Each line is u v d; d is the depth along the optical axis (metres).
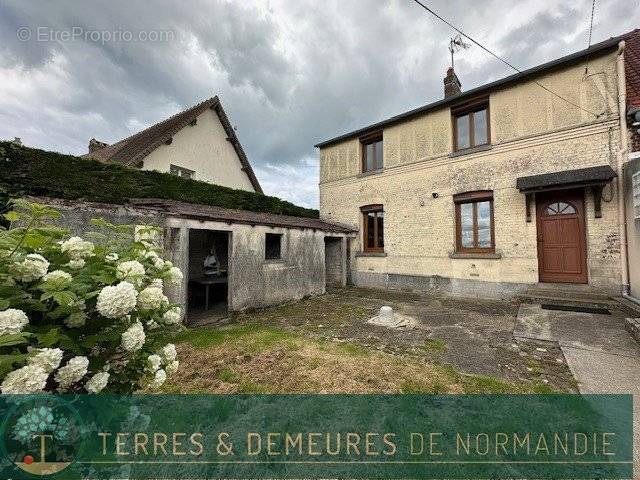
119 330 1.61
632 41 8.05
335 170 12.02
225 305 7.88
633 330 4.22
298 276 8.31
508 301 7.41
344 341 4.64
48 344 1.29
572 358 3.70
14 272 1.37
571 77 7.02
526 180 7.09
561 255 7.23
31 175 5.53
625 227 6.22
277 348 4.33
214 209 7.97
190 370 3.61
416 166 9.65
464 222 8.78
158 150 10.97
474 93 8.34
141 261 2.03
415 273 9.58
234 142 14.23
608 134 6.54
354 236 11.22
